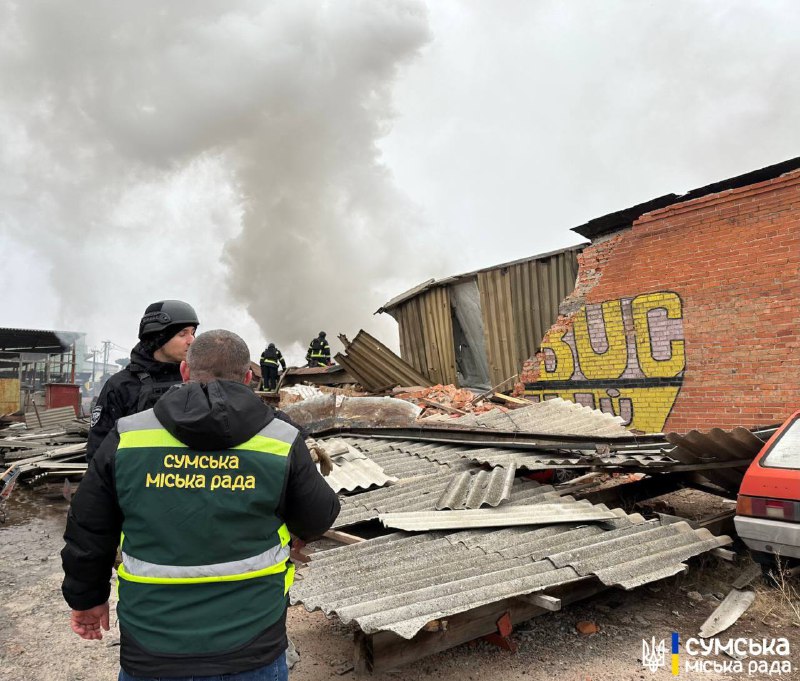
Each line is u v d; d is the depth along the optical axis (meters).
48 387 21.41
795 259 8.26
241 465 1.84
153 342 3.11
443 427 8.38
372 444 8.65
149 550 1.79
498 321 13.68
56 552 6.30
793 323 8.23
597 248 11.17
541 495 5.67
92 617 2.05
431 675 3.56
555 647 3.88
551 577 3.94
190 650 1.72
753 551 4.51
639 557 4.40
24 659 3.87
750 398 8.62
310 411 10.41
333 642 4.04
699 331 9.30
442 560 4.32
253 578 1.81
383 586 3.88
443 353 15.05
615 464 5.75
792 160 8.41
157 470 1.81
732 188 9.30
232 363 2.14
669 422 9.59
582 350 11.09
